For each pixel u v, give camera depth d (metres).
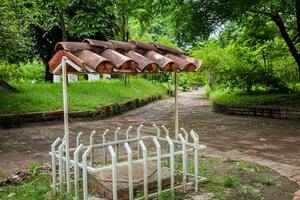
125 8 16.83
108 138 9.70
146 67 4.92
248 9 13.65
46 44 21.83
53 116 12.45
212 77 25.27
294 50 15.45
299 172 6.13
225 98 17.38
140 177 5.11
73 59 4.46
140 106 20.17
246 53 19.03
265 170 6.24
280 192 5.16
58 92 15.62
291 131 10.48
